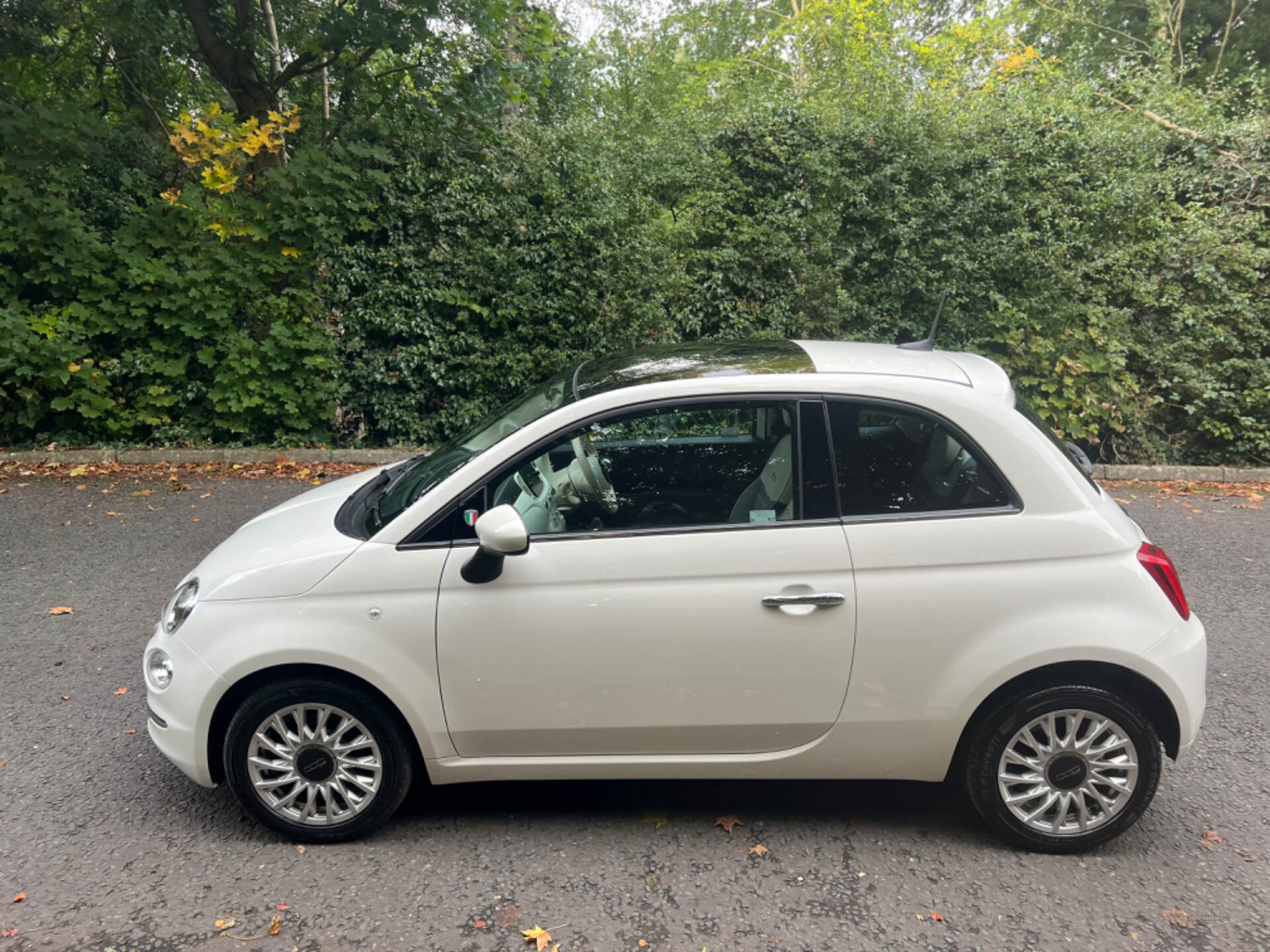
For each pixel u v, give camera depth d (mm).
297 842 2904
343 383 8414
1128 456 8828
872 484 2750
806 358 3109
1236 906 2596
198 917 2533
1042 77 11328
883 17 15031
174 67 10789
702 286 8586
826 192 8586
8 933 2451
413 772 2922
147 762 3414
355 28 8406
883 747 2783
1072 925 2510
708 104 11312
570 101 15219
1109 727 2738
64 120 7777
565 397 3041
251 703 2783
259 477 7746
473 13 8766
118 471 7812
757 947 2420
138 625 4723
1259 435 8562
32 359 7719
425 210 8203
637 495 2789
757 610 2689
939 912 2564
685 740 2803
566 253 8375
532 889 2670
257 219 8031
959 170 8516
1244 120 9016
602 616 2699
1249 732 3682
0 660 4285
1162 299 8531
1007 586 2672
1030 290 8523
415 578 2732
